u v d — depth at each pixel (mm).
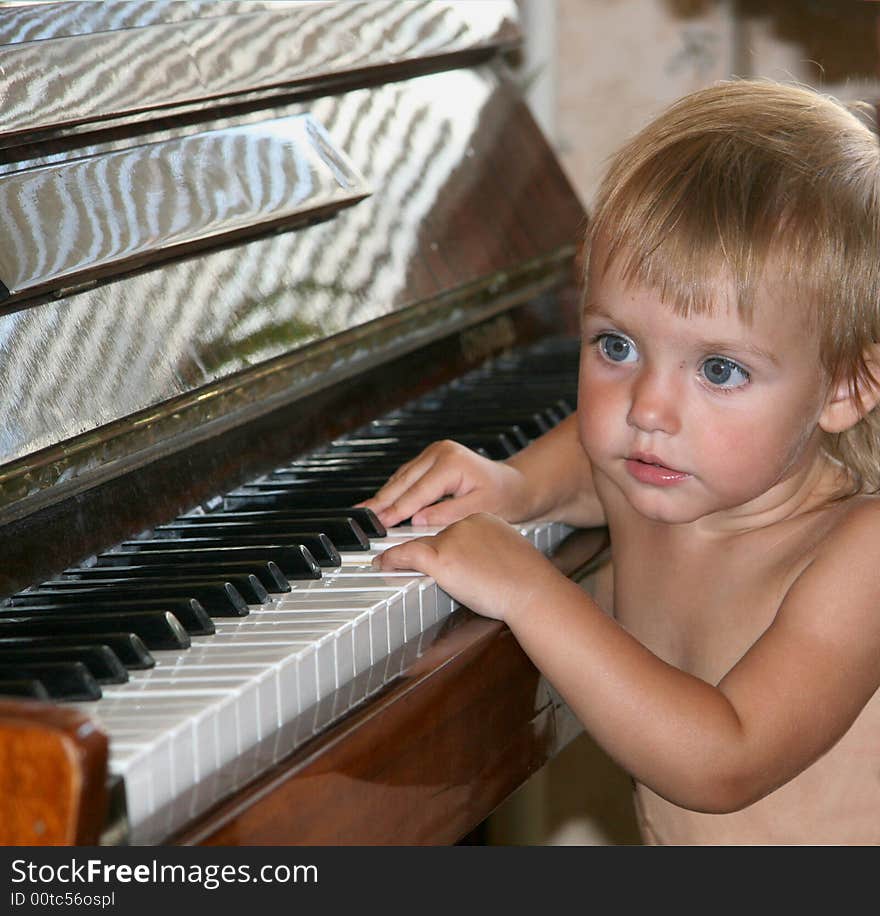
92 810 817
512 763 1404
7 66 1390
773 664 1440
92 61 1501
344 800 1063
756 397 1471
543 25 3301
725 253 1440
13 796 812
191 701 1011
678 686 1377
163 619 1136
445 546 1386
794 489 1618
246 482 1661
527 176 2451
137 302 1492
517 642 1386
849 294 1509
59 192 1415
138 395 1443
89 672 1045
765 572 1611
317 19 1967
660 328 1472
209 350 1568
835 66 3270
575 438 1787
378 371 1967
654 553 1708
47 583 1312
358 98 2064
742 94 1653
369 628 1221
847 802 1650
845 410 1567
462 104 2359
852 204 1516
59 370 1362
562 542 1759
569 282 2479
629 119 3410
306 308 1757
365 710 1117
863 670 1470
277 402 1653
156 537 1464
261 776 994
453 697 1249
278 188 1731
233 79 1708
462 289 2113
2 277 1291
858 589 1479
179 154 1612
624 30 3373
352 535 1461
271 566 1305
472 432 1871
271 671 1071
